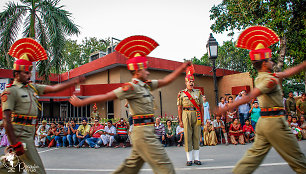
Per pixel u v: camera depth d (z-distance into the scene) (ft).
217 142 31.19
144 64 10.23
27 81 11.03
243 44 12.14
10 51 11.69
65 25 39.65
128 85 9.55
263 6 41.81
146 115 9.66
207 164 18.06
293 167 9.95
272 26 38.65
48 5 39.86
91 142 32.89
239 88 60.34
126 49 10.96
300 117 34.81
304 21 42.65
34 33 38.14
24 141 10.05
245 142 31.40
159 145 9.39
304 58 44.37
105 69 51.98
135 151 9.74
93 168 18.20
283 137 9.84
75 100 9.00
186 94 18.67
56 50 38.45
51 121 50.31
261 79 10.19
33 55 11.93
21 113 10.25
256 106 31.91
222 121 31.91
